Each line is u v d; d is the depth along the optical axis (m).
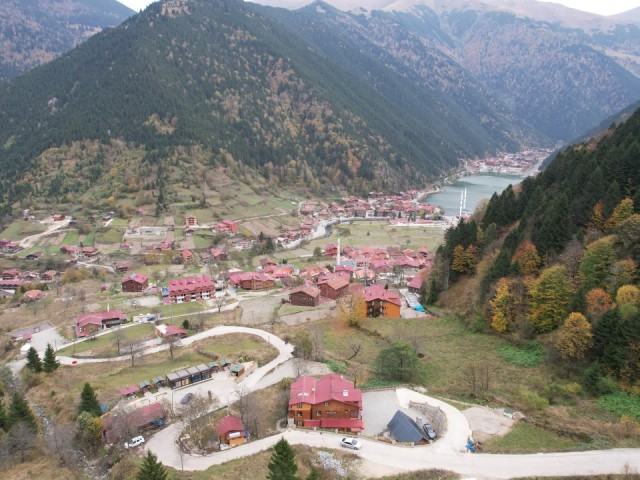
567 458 58.66
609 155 107.25
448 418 69.50
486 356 90.38
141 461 66.38
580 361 76.88
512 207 130.62
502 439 64.00
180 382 90.56
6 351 121.69
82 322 126.88
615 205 95.50
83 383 95.88
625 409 66.38
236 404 81.00
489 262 113.12
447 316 114.94
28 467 70.19
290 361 98.00
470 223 129.75
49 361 102.50
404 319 117.06
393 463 59.78
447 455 60.72
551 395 73.44
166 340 115.69
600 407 68.00
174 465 65.12
